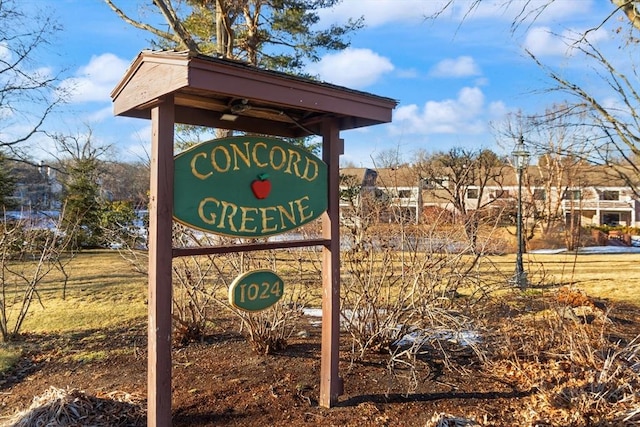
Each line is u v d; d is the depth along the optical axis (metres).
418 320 4.47
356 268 4.46
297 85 2.81
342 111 3.08
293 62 12.38
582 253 17.98
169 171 2.59
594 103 7.89
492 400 3.38
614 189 32.75
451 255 4.37
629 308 6.80
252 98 2.62
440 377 3.80
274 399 3.33
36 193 18.80
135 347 4.73
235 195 2.88
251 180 2.95
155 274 2.54
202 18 11.50
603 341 4.14
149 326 2.60
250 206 2.94
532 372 3.76
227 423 2.97
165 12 9.66
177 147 11.24
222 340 4.88
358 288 4.47
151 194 2.60
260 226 2.98
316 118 3.41
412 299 4.22
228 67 2.46
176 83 2.38
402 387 3.59
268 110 3.31
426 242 4.30
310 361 4.15
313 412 3.14
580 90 7.99
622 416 2.96
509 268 11.10
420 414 3.14
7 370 4.21
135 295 7.75
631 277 10.24
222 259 5.09
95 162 19.22
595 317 5.70
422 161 16.34
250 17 11.45
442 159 17.47
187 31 10.80
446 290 4.35
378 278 4.51
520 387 3.60
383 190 5.20
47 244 6.07
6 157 15.96
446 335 4.24
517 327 4.76
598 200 33.03
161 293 2.56
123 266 11.52
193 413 3.10
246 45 11.45
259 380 3.69
